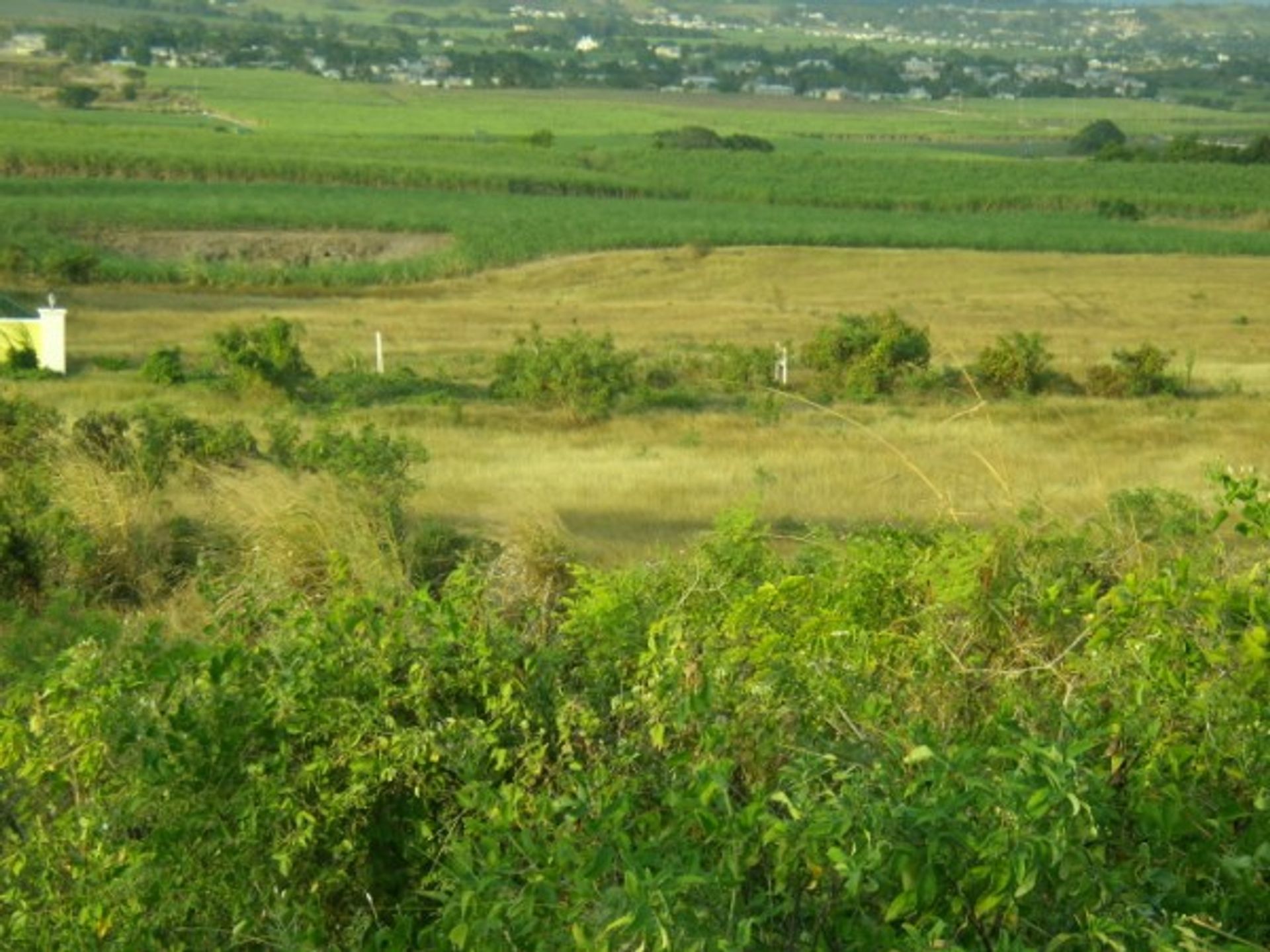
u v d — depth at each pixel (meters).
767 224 91.00
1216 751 4.84
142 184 104.25
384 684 5.57
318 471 15.04
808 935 4.21
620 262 79.12
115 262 72.88
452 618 5.72
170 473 15.76
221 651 5.61
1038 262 79.44
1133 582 5.58
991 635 6.10
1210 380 41.91
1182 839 4.58
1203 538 7.61
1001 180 121.69
